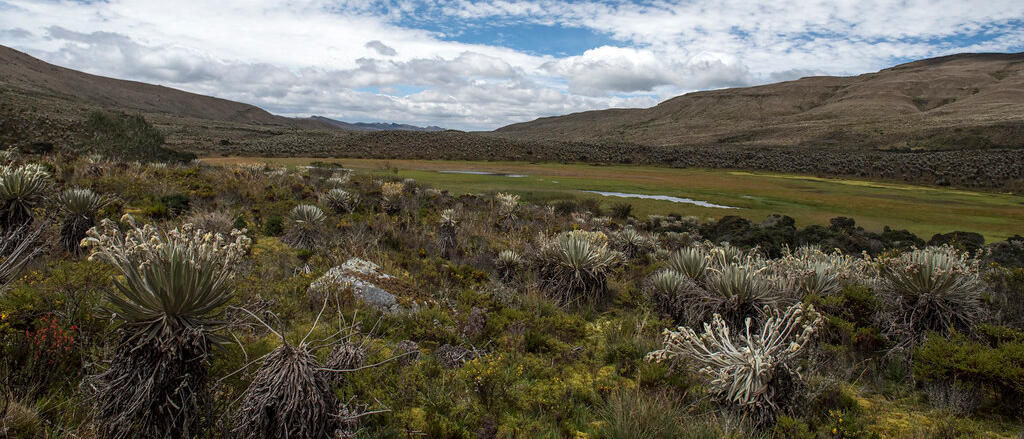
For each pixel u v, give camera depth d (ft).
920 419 13.50
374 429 11.51
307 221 30.09
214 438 9.47
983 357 14.10
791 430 11.92
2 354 11.13
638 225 87.15
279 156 240.94
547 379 15.43
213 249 10.39
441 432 11.50
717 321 15.21
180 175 53.78
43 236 19.84
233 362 12.07
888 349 17.40
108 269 16.80
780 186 181.68
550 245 27.27
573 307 24.50
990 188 182.50
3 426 8.71
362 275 21.29
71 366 11.64
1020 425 13.25
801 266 22.61
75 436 9.18
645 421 12.18
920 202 142.92
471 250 36.55
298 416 8.89
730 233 70.03
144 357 8.98
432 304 21.31
